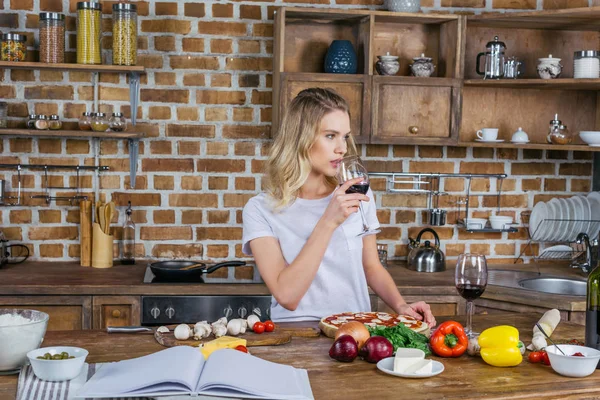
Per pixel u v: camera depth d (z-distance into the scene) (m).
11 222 3.65
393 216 3.89
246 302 3.22
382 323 2.01
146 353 1.82
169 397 1.47
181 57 3.67
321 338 2.00
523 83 3.55
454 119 3.58
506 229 3.86
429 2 3.82
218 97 3.71
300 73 3.43
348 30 3.71
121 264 3.64
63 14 3.44
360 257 2.38
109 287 3.15
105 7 3.62
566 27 3.76
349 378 1.66
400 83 3.52
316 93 2.25
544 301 3.03
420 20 3.63
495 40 3.63
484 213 3.97
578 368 1.68
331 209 2.11
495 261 3.98
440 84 3.55
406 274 3.53
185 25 3.66
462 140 3.85
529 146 3.61
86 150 3.66
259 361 1.67
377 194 3.87
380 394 1.55
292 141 2.25
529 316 2.32
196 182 3.73
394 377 1.67
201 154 3.72
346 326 1.86
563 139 3.63
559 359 1.70
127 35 3.42
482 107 3.85
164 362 1.60
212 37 3.68
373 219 2.46
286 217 2.29
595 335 1.82
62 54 3.43
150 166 3.70
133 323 3.18
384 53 3.76
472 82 3.58
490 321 2.23
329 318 2.09
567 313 2.98
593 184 4.04
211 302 3.20
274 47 3.63
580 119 3.93
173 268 3.32
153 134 3.68
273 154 2.30
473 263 1.95
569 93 3.91
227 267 3.62
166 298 3.18
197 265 3.37
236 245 3.77
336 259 2.33
